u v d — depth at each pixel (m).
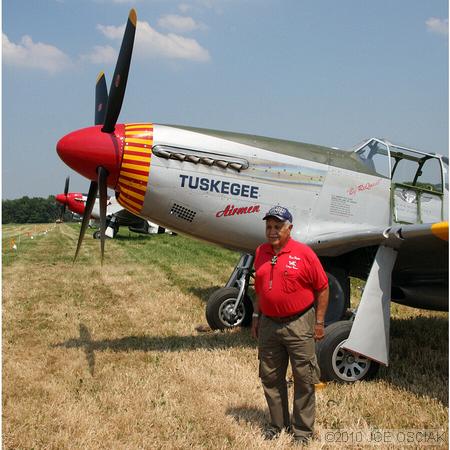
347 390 4.04
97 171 4.83
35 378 4.22
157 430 3.27
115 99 4.69
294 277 3.08
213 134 5.09
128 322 6.37
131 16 4.63
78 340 5.49
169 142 4.87
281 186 5.14
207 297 8.14
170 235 25.55
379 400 3.84
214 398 3.78
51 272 11.09
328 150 5.51
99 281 9.80
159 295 8.28
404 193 5.73
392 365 4.80
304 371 3.12
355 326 4.20
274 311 3.12
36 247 18.52
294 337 3.11
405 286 5.66
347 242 4.73
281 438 3.12
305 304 3.12
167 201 4.91
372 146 5.68
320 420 3.45
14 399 3.76
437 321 6.88
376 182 5.48
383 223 5.51
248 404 3.69
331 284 5.13
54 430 3.25
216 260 13.65
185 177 4.89
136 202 4.92
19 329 5.96
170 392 3.89
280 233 3.14
